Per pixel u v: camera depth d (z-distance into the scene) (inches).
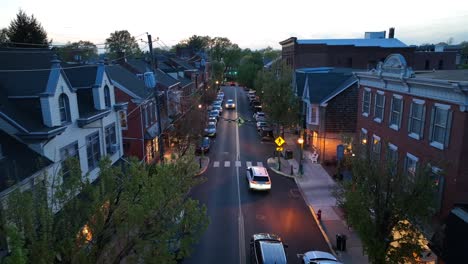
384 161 545.3
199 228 379.6
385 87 858.8
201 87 2743.6
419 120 703.1
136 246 323.6
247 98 3228.3
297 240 753.6
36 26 1803.6
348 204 532.1
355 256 694.5
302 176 1168.8
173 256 346.3
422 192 494.6
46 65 745.6
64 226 292.4
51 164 540.7
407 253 504.4
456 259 528.4
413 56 2386.8
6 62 666.8
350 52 2333.9
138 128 1107.9
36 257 255.9
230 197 992.2
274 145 1592.0
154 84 751.7
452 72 855.1
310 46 2309.3
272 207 927.0
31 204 272.4
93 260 308.3
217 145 1588.3
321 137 1302.9
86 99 770.8
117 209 328.5
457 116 574.9
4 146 512.7
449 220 556.7
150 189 341.1
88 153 721.0
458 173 574.9
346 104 1273.4
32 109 582.9
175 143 1240.2
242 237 764.0
